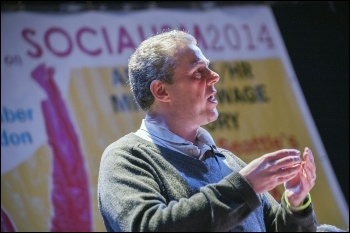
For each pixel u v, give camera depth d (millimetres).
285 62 6910
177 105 2680
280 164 2346
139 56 2742
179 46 2707
